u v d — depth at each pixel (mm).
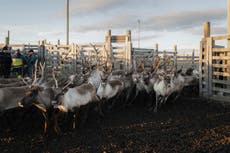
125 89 10586
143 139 6781
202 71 12867
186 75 14297
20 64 12312
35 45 14648
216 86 12359
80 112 8516
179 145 6371
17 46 14688
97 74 10398
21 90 7586
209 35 12766
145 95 11555
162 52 17750
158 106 10336
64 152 5977
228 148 6203
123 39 15836
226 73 11430
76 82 9789
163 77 10195
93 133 7254
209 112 9820
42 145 6383
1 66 11352
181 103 11461
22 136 6957
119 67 15867
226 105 11023
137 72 11820
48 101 7289
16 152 5973
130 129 7629
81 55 15148
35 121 8133
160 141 6648
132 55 15984
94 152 5973
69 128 7625
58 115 7348
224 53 11688
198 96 13234
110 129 7613
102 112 9570
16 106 7457
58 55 14891
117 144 6434
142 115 9289
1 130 7375
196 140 6727
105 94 9258
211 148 6199
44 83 8961
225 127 7887
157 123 8258
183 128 7770
